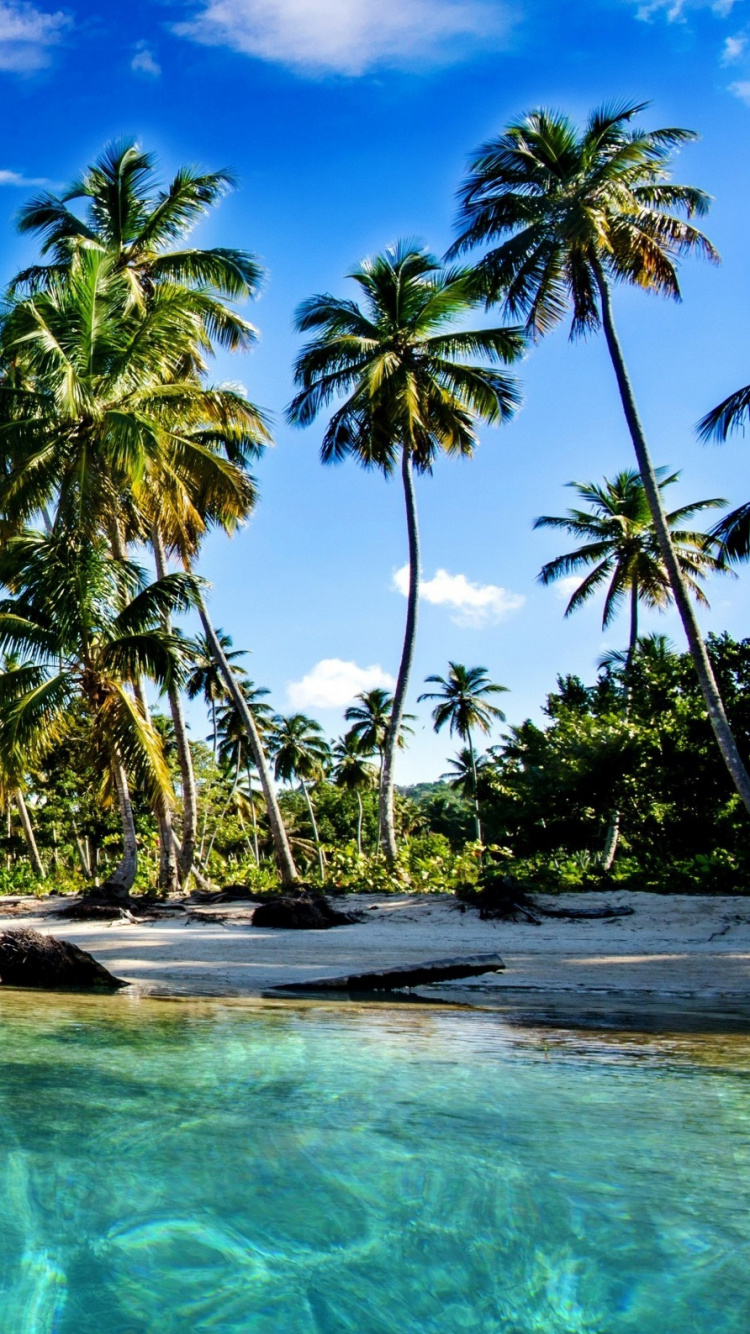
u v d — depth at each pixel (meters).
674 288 17.94
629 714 22.03
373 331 23.36
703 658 16.41
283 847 22.22
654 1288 1.51
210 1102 2.92
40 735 17.45
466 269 22.14
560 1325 1.37
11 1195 2.01
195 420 20.73
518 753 22.45
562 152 17.92
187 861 22.84
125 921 17.62
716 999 8.17
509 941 13.66
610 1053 4.25
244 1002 6.96
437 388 23.23
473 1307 1.45
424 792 110.25
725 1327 1.38
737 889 16.94
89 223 22.17
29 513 17.94
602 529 29.73
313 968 11.27
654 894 16.58
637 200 17.80
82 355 17.69
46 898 23.38
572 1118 2.72
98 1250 1.71
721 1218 1.83
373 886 20.83
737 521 15.79
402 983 9.38
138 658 17.08
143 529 21.39
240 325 21.58
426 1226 1.81
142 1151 2.34
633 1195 1.98
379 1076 3.44
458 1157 2.29
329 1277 1.55
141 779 17.86
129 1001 6.74
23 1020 5.15
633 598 29.28
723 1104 2.95
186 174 20.48
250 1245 1.72
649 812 21.23
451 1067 3.69
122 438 16.14
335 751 58.50
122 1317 1.43
